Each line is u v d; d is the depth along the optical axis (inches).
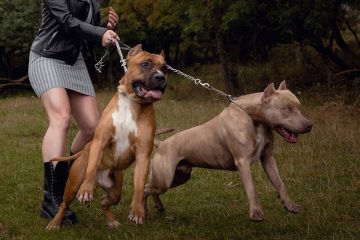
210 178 273.9
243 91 636.7
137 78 174.2
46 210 211.6
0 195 247.0
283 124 177.9
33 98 744.3
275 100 178.4
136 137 175.9
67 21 205.0
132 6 702.5
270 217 213.3
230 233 195.2
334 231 192.7
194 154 200.2
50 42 211.2
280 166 288.7
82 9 214.2
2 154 337.7
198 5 596.1
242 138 182.5
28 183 269.6
